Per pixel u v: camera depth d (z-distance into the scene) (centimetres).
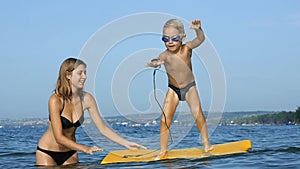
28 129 2408
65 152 591
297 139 1047
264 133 1487
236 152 641
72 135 603
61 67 575
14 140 1271
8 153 779
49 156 586
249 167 496
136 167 532
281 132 1586
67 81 575
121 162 583
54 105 568
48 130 591
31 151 827
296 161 534
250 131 1728
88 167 551
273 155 605
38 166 575
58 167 561
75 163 600
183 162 561
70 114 586
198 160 576
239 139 1091
